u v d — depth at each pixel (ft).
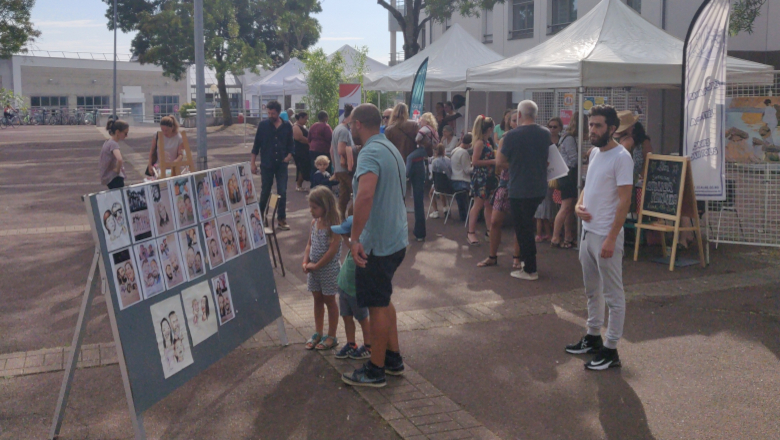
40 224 35.47
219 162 68.80
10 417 13.60
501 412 13.99
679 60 29.19
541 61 30.99
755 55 61.77
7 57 87.35
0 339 18.04
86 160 73.36
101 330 18.78
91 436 12.92
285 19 128.57
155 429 13.24
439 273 25.31
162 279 13.47
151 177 27.89
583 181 30.01
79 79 209.46
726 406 14.23
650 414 13.91
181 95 231.09
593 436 13.01
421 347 17.67
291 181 54.49
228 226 16.06
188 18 119.14
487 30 94.63
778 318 19.74
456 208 40.29
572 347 17.21
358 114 14.90
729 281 23.70
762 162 29.09
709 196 26.11
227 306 15.65
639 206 27.61
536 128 23.20
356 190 14.93
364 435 13.03
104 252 11.96
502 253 28.53
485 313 20.44
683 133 26.68
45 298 21.91
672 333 18.63
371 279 14.84
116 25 129.49
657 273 24.95
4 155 79.46
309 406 14.25
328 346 17.39
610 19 33.06
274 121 32.89
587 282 16.80
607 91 46.21
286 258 27.50
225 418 13.71
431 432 13.06
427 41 108.17
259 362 16.57
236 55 128.26
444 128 42.91
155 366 13.00
